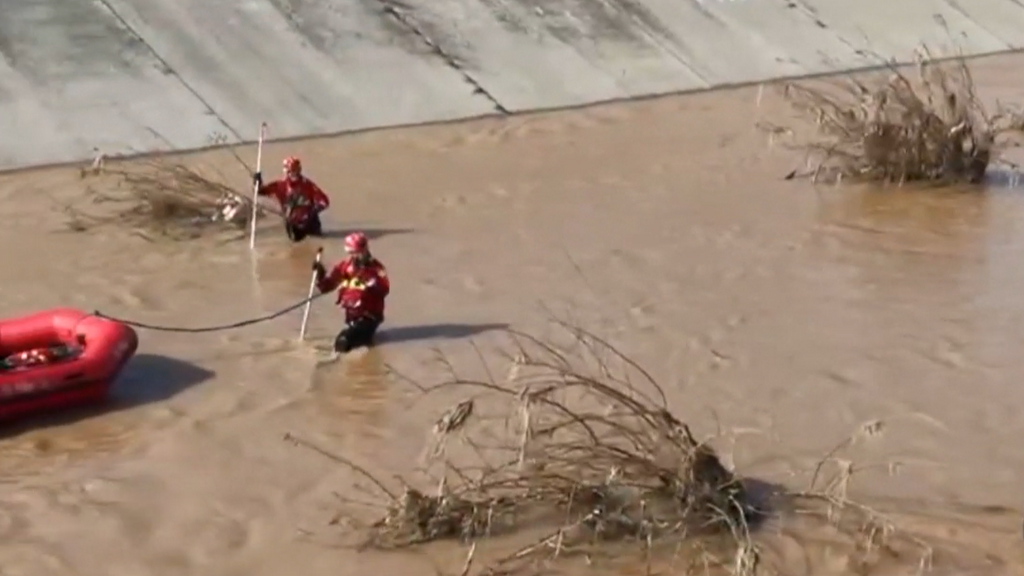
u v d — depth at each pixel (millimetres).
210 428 20000
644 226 29406
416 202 31750
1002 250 27250
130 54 38469
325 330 23656
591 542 16266
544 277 26078
